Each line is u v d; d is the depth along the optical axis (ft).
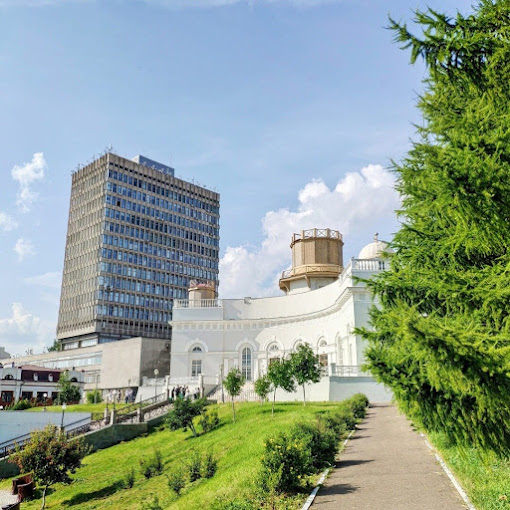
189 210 384.27
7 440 111.75
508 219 22.99
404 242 32.09
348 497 35.22
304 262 167.53
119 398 186.80
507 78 26.55
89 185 351.25
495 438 22.95
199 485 54.29
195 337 169.68
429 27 27.12
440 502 31.99
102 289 321.93
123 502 60.64
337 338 136.26
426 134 29.04
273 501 35.94
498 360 19.81
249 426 80.12
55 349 344.90
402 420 74.02
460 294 25.14
